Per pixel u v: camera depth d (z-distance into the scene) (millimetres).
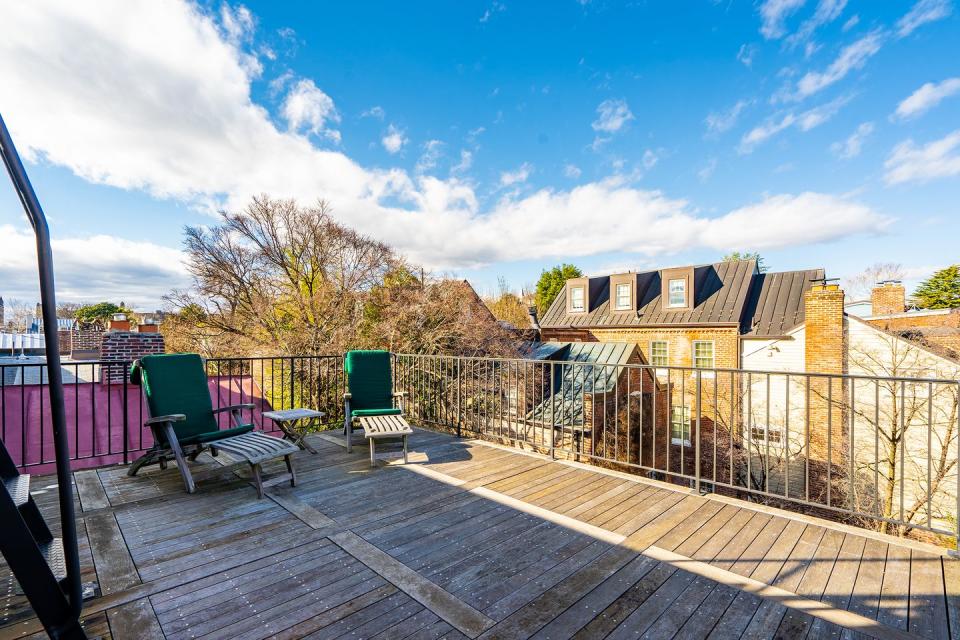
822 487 11859
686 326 15539
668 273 16469
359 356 5594
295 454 4852
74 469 4266
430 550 2734
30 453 4965
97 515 3195
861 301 18328
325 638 1946
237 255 15234
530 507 3416
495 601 2229
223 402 7684
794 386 13102
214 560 2586
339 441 5434
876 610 2180
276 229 15727
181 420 3914
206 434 3936
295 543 2807
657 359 16547
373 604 2191
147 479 3971
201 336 15078
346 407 5031
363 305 15008
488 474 4195
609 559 2646
